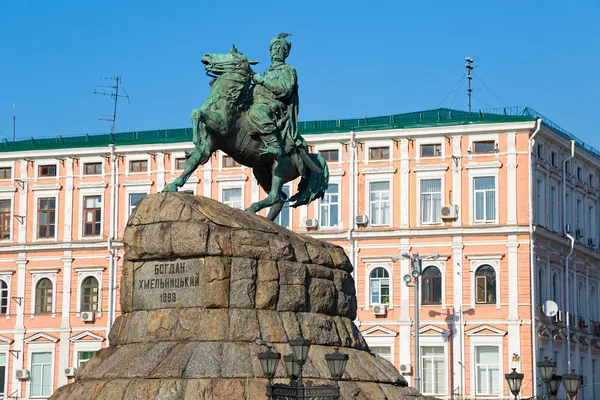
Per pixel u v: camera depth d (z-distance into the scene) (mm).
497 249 59406
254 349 22500
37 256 65625
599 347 67125
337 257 25203
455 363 59000
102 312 64125
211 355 22219
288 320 23344
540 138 61094
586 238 66688
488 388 58469
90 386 22562
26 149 66938
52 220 66000
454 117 61781
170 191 24000
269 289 23234
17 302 65250
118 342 23641
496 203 59781
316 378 22766
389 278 60719
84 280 64938
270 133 25359
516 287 58812
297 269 23781
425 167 60875
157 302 23297
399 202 61156
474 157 60312
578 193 66250
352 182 61906
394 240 60969
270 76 25766
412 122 62156
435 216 60719
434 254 59688
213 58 25250
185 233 23016
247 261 23094
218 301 22766
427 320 59719
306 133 62500
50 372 64375
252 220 23844
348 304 25156
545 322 60375
